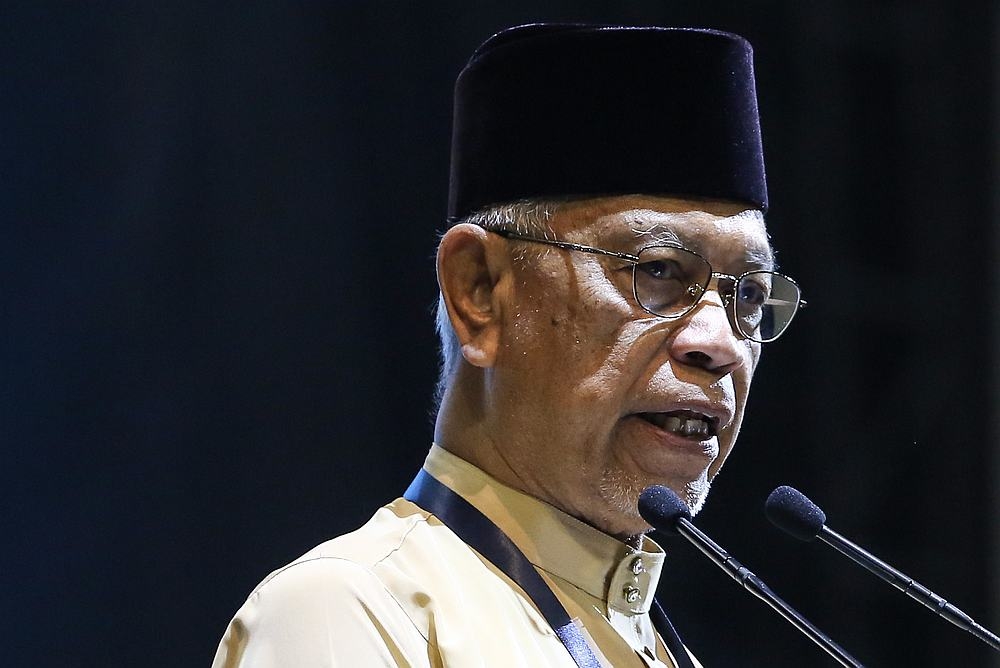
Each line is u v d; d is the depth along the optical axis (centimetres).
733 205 716
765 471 1834
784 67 1834
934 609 643
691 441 702
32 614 1639
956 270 1820
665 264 699
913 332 1827
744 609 1795
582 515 721
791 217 1838
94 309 1675
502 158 728
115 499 1670
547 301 704
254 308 1736
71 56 1666
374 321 1773
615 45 712
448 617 655
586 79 712
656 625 793
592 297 695
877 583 1808
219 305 1719
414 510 720
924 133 1825
